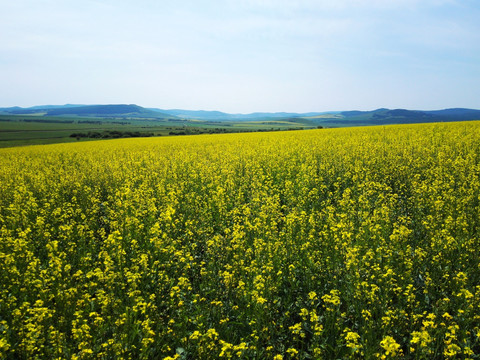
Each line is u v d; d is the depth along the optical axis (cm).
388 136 3086
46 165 2662
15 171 2289
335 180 1706
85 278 768
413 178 1531
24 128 13438
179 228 1138
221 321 602
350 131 4553
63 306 657
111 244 912
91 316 614
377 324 595
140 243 1000
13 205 1295
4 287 746
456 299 635
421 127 4225
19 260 851
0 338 566
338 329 578
